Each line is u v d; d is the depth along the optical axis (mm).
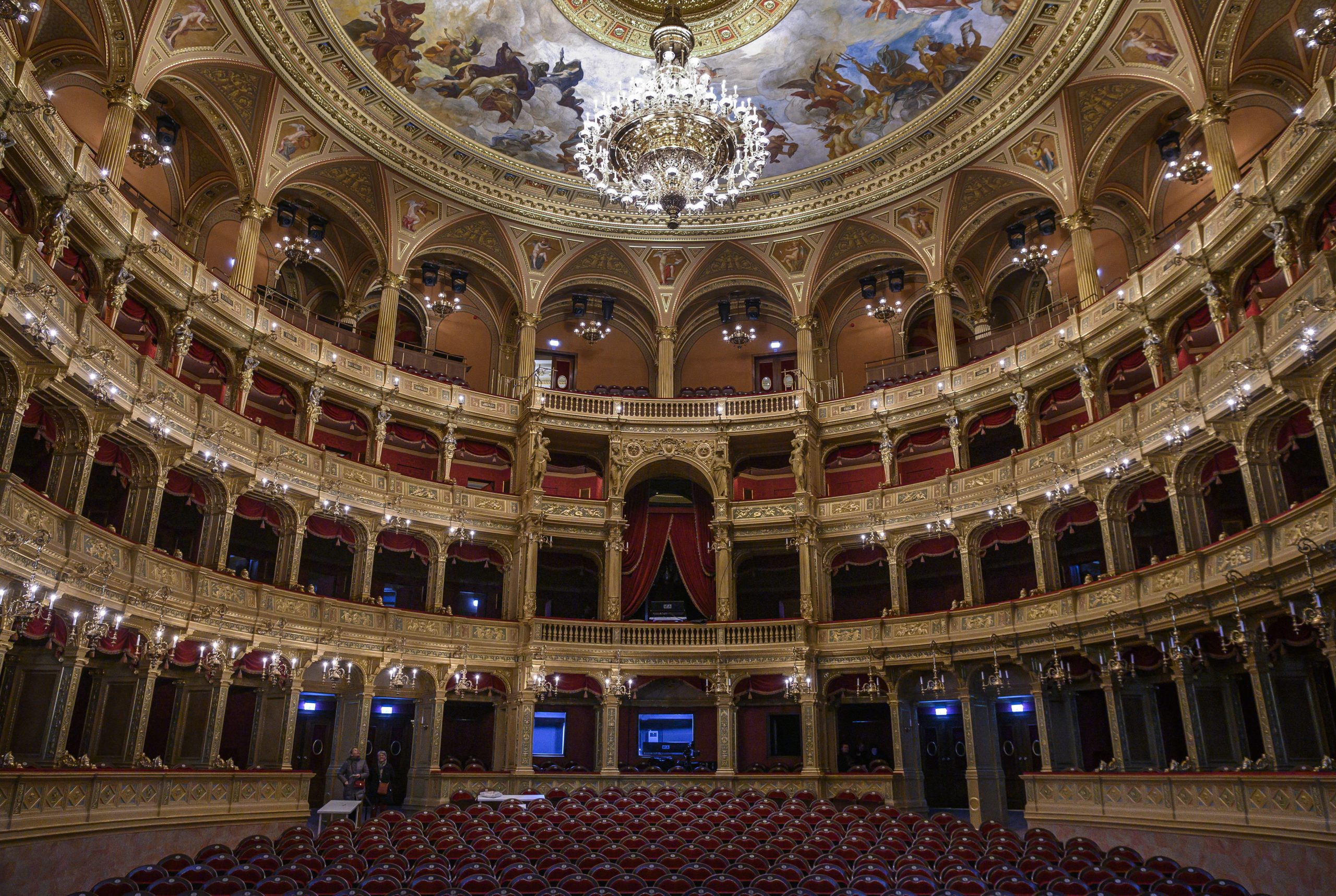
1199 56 26422
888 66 31453
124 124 25391
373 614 31406
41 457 25297
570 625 34344
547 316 42938
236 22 27500
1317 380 21109
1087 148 31719
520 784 31703
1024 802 33156
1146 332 29188
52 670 22219
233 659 27047
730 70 31703
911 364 39812
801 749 35250
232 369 30562
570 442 38500
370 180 34844
